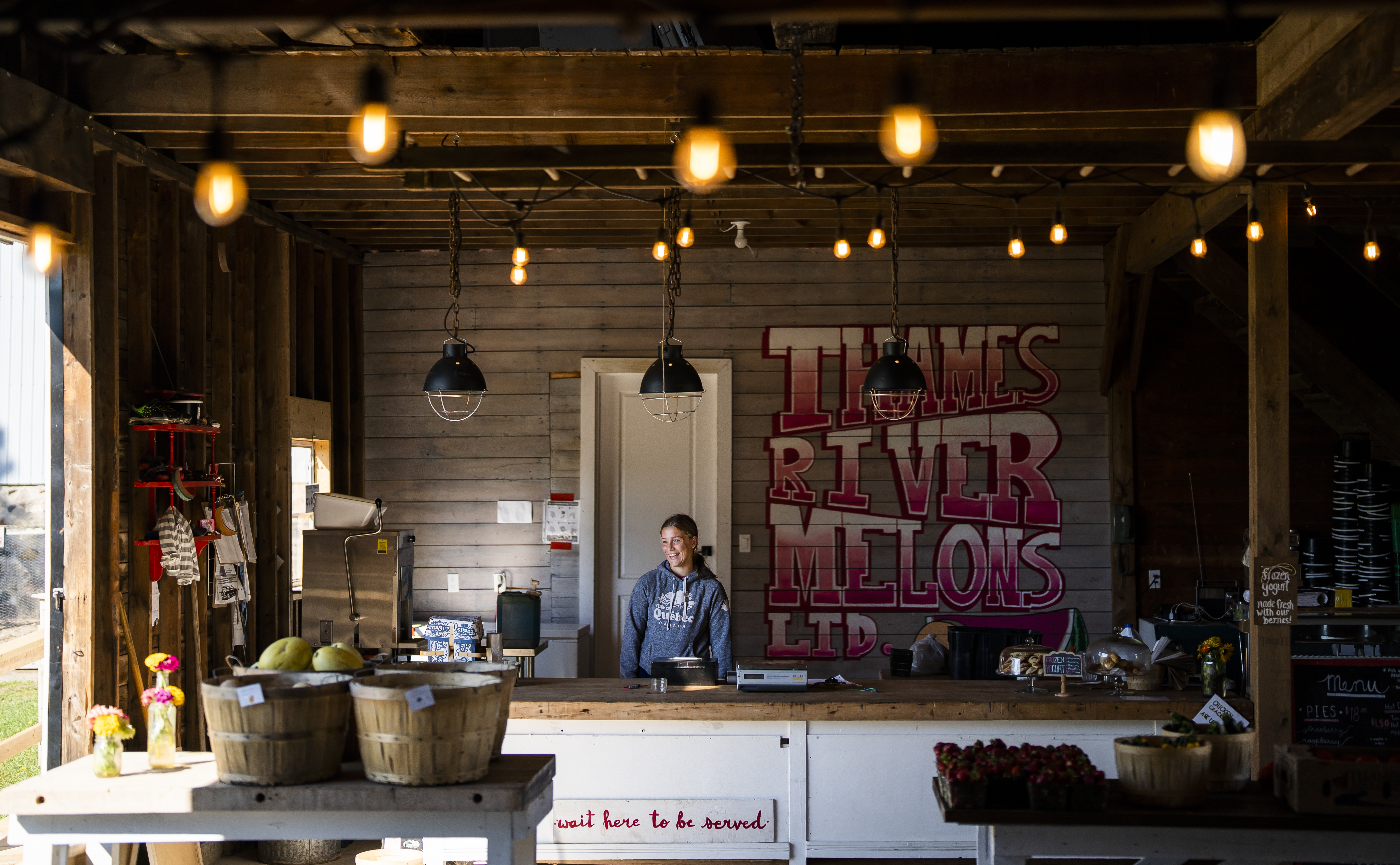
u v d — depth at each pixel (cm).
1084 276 718
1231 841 293
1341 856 290
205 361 531
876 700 435
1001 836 297
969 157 379
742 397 721
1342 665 479
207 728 509
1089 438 715
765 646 712
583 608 709
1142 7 228
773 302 722
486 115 433
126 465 476
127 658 461
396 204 616
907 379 506
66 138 424
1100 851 297
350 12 246
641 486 726
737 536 716
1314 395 688
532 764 301
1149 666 452
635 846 438
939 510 716
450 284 565
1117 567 702
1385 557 652
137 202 483
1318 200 596
